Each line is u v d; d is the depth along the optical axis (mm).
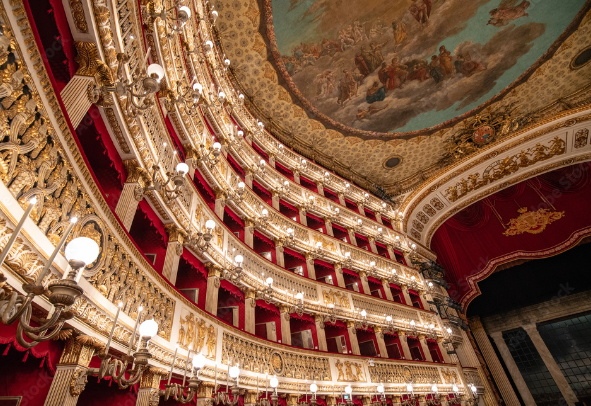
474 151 23719
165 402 6398
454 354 18500
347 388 10141
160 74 4062
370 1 17234
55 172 3742
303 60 18672
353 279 17062
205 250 8250
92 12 4945
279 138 21328
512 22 18719
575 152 21812
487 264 24047
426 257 24391
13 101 3156
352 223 19609
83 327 4234
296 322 12961
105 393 5297
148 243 7953
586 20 18516
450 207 25469
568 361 21844
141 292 5789
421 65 19969
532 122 22531
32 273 3305
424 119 22688
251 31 17156
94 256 2117
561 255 23672
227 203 11898
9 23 3088
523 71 20641
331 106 21016
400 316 16906
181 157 9977
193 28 11531
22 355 3857
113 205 6828
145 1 7625
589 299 22266
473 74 20562
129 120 6270
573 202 22172
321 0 16750
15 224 3123
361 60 19328
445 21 18531
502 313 25281
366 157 24469
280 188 16438
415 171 26047
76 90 4785
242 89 19250
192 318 7367
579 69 20484
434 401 14141
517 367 23312
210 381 7086
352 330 13672
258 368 9023
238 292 10273
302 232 15664
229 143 13633
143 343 3248
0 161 3016
